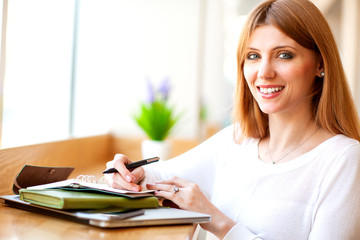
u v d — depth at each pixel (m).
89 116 2.66
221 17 7.23
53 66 2.16
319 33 1.14
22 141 1.65
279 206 1.16
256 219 1.18
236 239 1.05
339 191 1.08
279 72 1.14
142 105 2.48
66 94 2.39
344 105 1.20
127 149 2.71
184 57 2.76
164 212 0.95
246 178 1.26
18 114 1.70
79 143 2.03
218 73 7.27
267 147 1.30
